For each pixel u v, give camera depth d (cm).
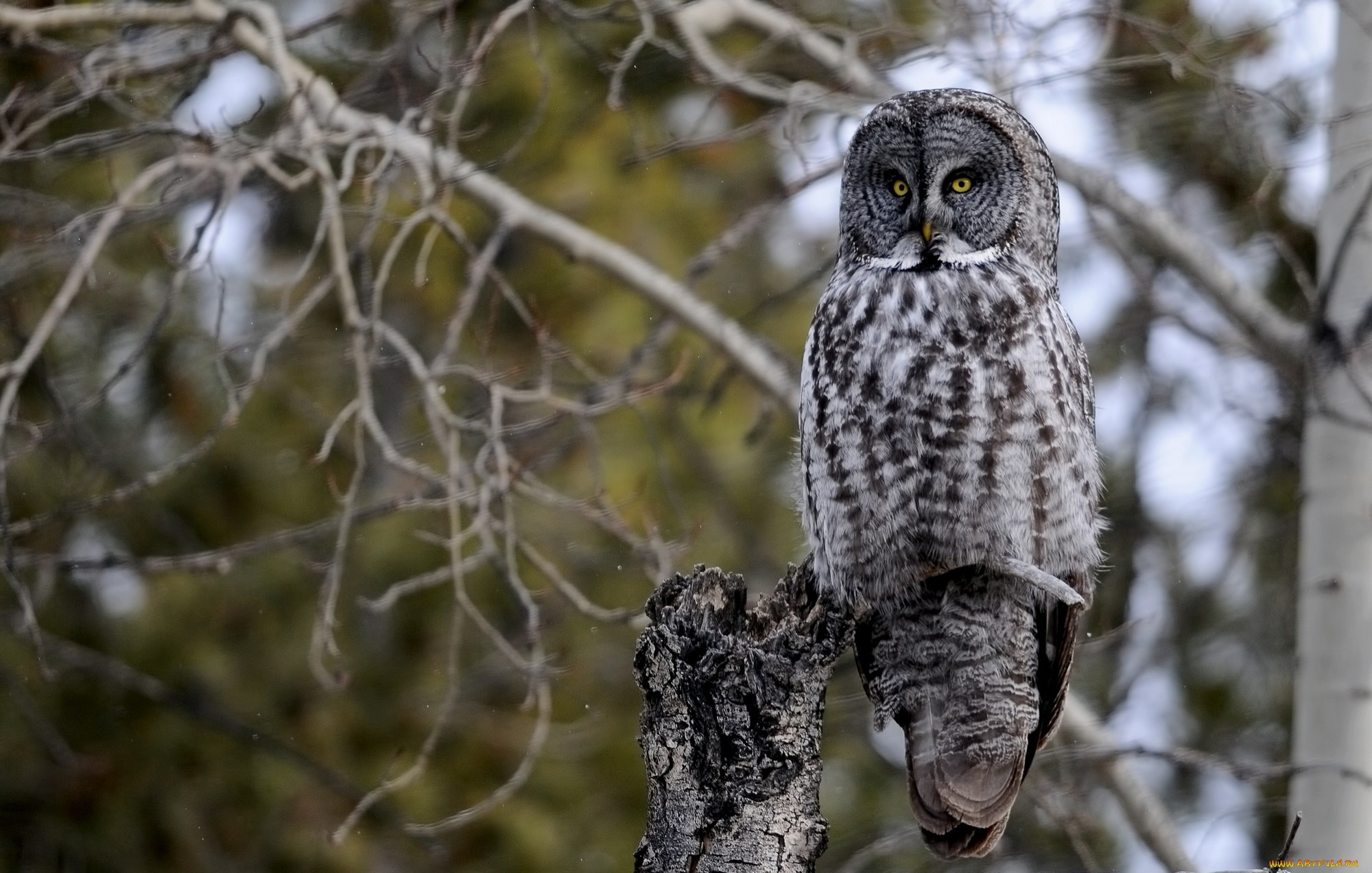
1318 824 1077
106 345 1432
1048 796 1091
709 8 1140
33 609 1106
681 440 1329
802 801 712
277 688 1544
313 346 1445
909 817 1446
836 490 878
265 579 1544
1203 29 1113
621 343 1484
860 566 877
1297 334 1141
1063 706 889
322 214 1005
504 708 1532
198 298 1432
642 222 1526
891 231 900
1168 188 1361
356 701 1538
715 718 711
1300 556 1155
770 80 1180
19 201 1140
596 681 1495
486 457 1020
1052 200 923
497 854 1494
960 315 855
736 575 748
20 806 1527
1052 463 852
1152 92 1329
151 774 1536
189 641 1556
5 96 1224
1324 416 1104
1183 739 1466
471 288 1048
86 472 1262
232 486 1540
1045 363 856
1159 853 1116
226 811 1526
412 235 1477
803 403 903
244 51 1115
